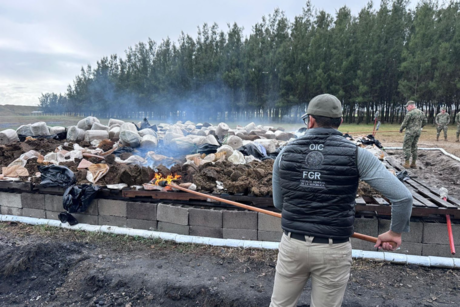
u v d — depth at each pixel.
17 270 3.49
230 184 4.09
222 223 4.05
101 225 4.53
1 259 3.64
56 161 5.43
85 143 6.77
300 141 1.94
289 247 1.87
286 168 1.93
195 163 5.28
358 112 28.31
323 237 1.77
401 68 24.48
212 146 6.29
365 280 3.27
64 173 4.65
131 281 3.28
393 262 3.55
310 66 29.08
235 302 2.96
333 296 1.84
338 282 1.82
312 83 28.44
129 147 6.34
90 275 3.36
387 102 29.33
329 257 1.76
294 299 1.99
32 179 4.79
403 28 27.45
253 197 3.97
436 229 3.57
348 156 1.77
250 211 3.96
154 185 4.37
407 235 3.63
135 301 3.08
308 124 2.06
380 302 2.93
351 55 27.36
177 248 3.97
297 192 1.85
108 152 6.10
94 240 4.23
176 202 4.34
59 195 4.75
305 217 1.82
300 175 1.86
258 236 3.97
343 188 1.76
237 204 3.15
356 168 1.77
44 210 4.82
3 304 3.12
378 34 26.83
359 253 3.64
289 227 1.87
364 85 26.42
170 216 4.23
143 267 3.53
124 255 3.83
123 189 4.39
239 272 3.43
